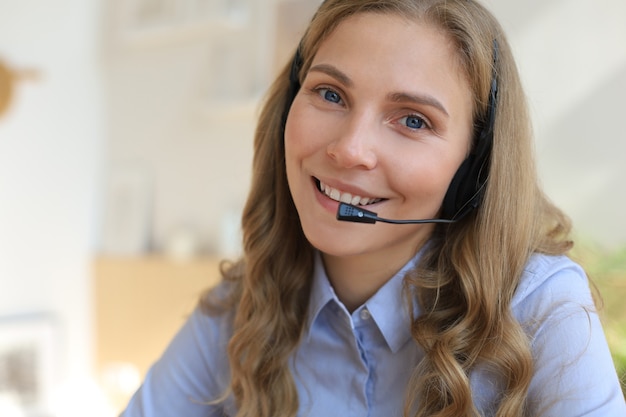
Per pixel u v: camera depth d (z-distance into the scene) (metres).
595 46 1.88
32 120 2.98
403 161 0.75
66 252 3.05
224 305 1.01
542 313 0.79
